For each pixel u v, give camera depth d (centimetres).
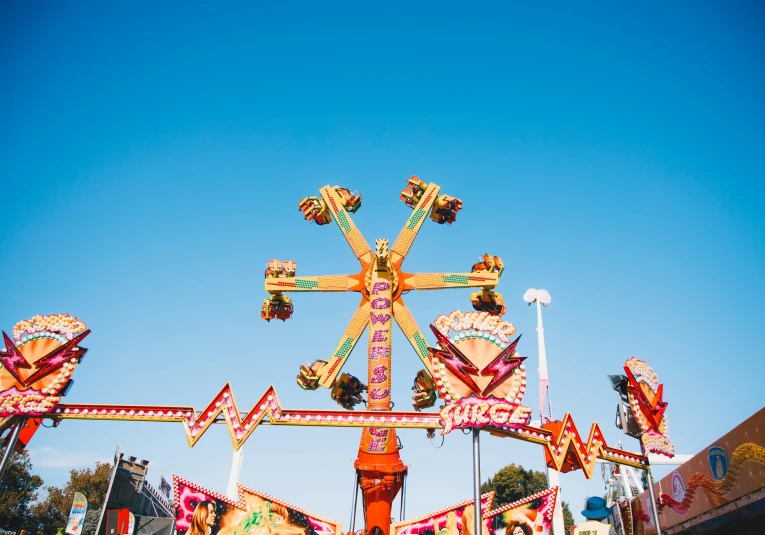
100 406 2444
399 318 3306
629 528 3300
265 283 3347
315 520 2823
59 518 7206
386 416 2358
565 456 2423
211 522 2762
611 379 2706
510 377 2331
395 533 2906
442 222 3672
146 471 4169
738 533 2288
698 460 2377
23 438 2467
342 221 3534
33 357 2517
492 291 3509
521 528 2981
